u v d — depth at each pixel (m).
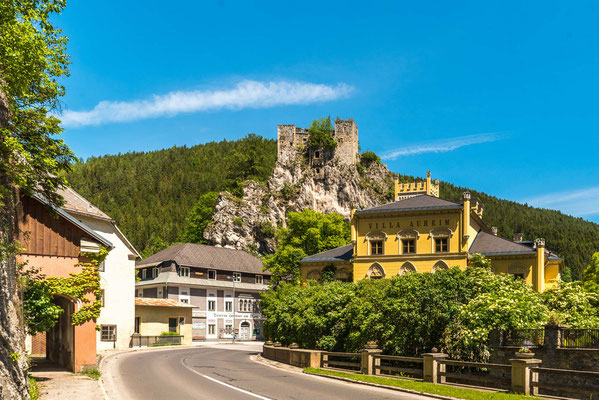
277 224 140.50
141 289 78.06
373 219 47.38
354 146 151.62
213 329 76.94
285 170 149.00
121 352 42.72
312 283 41.97
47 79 19.02
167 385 20.02
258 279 86.12
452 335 23.03
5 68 17.47
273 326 37.06
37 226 22.14
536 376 19.39
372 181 152.88
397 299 25.30
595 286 47.94
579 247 148.25
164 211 184.00
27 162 17.83
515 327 22.41
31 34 17.86
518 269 43.56
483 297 23.38
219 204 138.75
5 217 17.14
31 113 18.19
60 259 22.69
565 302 31.52
